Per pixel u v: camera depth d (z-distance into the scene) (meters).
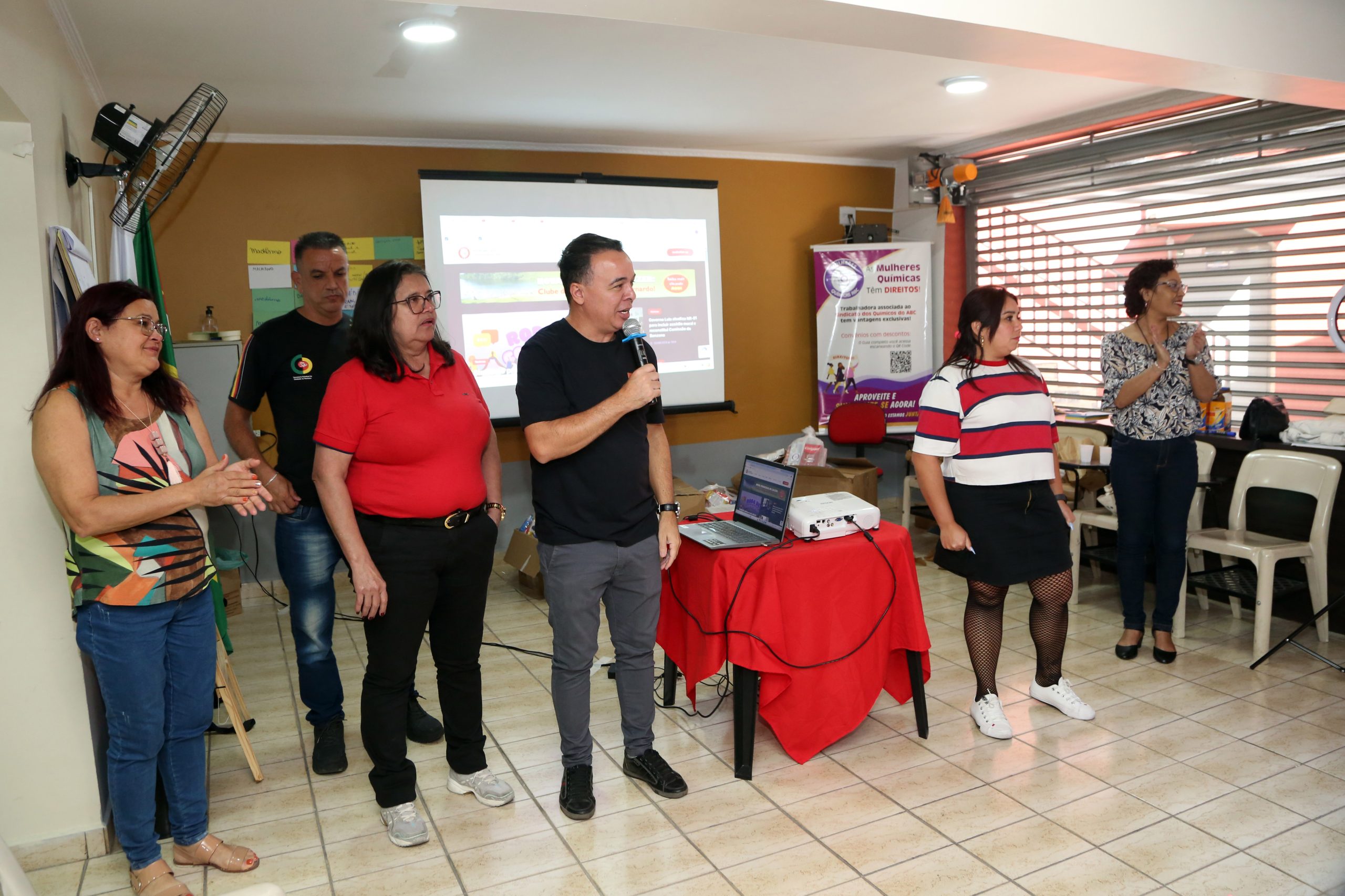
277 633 4.30
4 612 2.31
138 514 1.99
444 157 5.31
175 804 2.30
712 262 5.81
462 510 2.40
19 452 2.30
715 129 5.27
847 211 6.37
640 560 2.53
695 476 6.05
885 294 6.17
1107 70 3.03
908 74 4.21
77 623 2.11
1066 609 3.09
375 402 2.26
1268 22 3.07
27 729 2.36
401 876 2.30
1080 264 5.67
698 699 3.36
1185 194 5.02
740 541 2.78
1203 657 3.64
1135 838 2.37
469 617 2.52
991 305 2.79
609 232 5.52
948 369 2.89
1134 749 2.87
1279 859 2.27
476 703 2.63
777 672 2.69
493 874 2.30
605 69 3.98
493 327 5.29
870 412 5.98
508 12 3.20
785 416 6.34
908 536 2.90
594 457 2.42
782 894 2.18
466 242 5.18
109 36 3.34
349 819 2.59
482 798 2.64
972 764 2.80
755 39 3.60
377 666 2.39
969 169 5.75
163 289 4.86
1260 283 4.71
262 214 4.99
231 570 4.55
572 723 2.55
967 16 2.48
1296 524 4.01
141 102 4.29
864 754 2.88
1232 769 2.72
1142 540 3.60
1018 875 2.23
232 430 2.83
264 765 2.93
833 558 2.74
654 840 2.43
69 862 2.41
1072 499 4.77
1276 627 3.96
